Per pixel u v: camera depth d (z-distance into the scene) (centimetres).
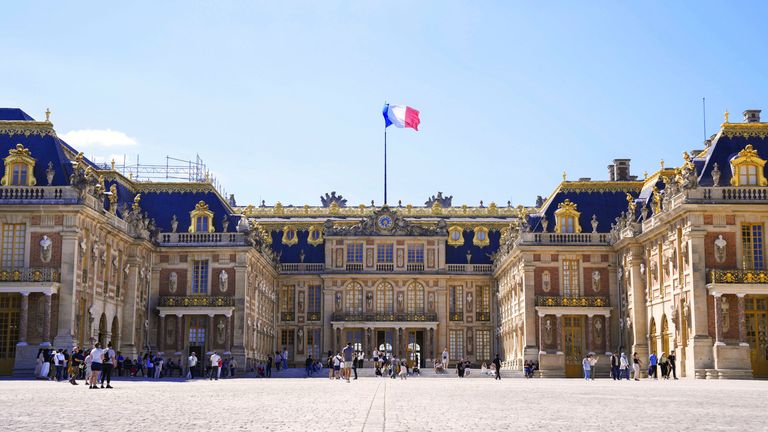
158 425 1909
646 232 7069
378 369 8375
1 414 2195
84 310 6328
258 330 9000
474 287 10500
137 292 7562
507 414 2289
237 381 6044
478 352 10375
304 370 9050
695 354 5847
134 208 7681
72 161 6694
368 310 10356
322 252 10644
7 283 5875
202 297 8062
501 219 11006
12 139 6431
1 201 6031
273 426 1898
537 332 7944
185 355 8125
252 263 8588
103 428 1825
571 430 1811
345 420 2072
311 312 10425
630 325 7512
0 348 6006
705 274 5922
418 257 10469
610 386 4766
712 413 2322
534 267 8050
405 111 10294
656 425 1939
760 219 5953
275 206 11088
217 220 8400
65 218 6066
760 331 5919
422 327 10250
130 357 7300
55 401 2811
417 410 2461
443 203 11819
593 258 8056
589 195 8438
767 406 2636
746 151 6125
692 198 5962
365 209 11206
